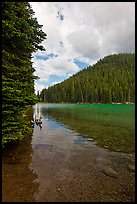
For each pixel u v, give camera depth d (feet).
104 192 24.26
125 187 25.77
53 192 23.89
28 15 42.83
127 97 481.87
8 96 30.63
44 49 51.88
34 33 48.16
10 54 35.01
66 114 146.51
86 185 26.03
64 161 35.76
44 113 156.15
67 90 542.57
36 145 46.96
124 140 54.44
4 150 40.68
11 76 34.96
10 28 32.01
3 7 32.99
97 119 108.78
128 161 36.47
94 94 482.69
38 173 29.63
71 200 22.20
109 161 36.29
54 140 53.67
